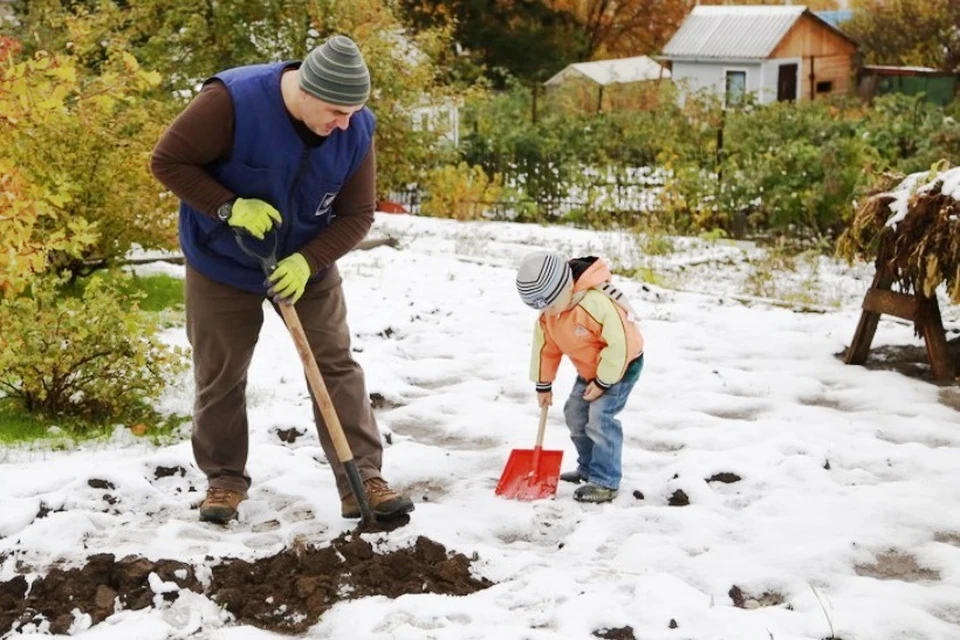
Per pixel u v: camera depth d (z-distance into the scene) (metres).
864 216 8.27
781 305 10.80
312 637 4.39
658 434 6.82
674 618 4.40
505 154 19.89
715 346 8.95
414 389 7.86
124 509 5.59
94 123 9.41
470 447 6.77
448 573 4.80
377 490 5.30
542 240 15.30
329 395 5.36
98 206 9.73
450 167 18.89
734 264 13.82
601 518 5.51
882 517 5.51
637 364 5.78
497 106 23.64
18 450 6.42
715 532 5.37
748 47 38.34
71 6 16.98
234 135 4.82
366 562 4.88
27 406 7.13
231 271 5.16
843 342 8.91
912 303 8.07
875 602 4.56
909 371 8.28
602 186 18.66
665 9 48.62
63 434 6.76
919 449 6.47
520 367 8.34
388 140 18.03
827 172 16.05
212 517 5.39
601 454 5.80
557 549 5.25
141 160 9.75
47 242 7.25
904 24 44.16
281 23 17.56
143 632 4.30
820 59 39.22
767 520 5.47
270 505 5.67
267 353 8.52
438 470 6.24
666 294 11.05
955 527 5.45
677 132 21.03
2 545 5.02
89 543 5.12
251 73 4.89
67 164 9.48
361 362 8.35
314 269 5.04
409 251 13.50
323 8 17.42
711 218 17.12
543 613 4.45
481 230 16.08
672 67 39.91
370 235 14.77
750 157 17.86
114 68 10.58
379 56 17.75
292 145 4.86
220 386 5.40
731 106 21.83
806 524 5.41
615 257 13.88
